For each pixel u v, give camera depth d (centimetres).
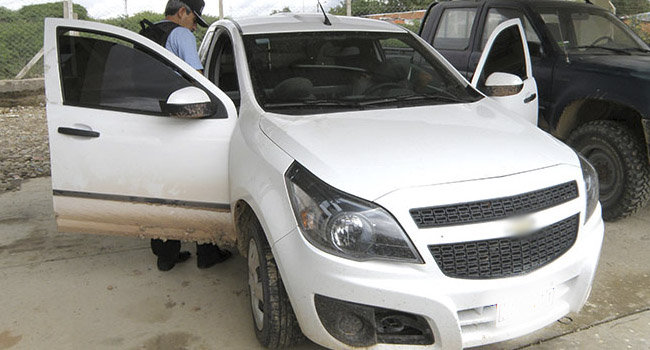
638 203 439
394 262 223
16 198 534
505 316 235
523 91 405
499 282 229
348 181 233
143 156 314
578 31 527
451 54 609
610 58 472
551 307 249
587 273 255
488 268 229
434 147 259
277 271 263
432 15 658
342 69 351
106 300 343
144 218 324
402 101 333
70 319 321
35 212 495
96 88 318
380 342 234
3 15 1044
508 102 391
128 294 350
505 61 480
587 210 265
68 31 316
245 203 290
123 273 379
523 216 233
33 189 561
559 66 481
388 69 362
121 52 316
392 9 895
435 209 225
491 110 325
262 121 298
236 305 337
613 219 455
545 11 533
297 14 424
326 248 229
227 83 368
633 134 436
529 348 290
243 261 395
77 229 335
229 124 314
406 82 355
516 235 230
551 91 487
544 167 253
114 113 316
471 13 600
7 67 1055
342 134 274
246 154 284
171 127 312
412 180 233
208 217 320
